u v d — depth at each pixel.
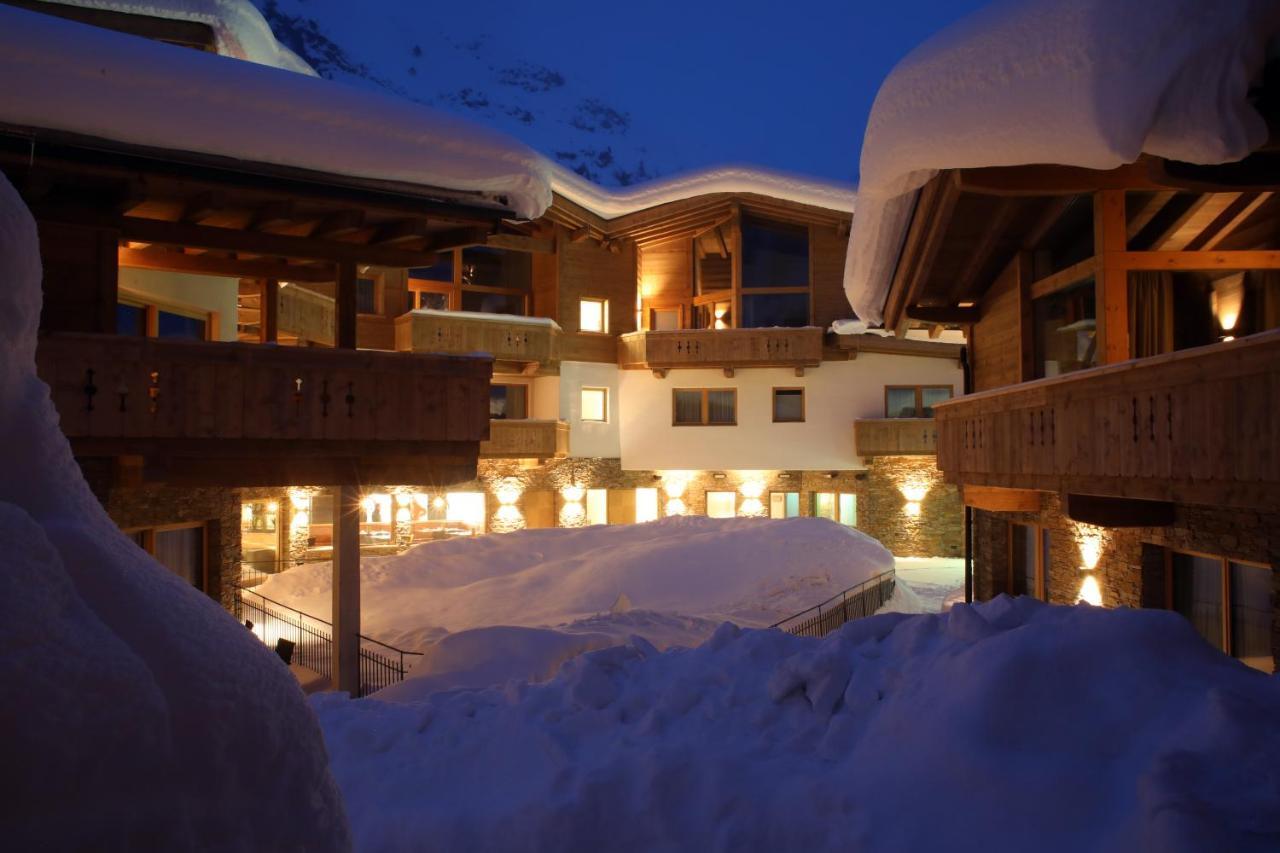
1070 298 11.08
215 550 14.35
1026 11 6.20
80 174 9.64
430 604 19.39
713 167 29.06
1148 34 5.45
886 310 14.59
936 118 7.05
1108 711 3.74
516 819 4.11
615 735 4.68
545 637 9.92
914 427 28.70
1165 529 9.48
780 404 29.94
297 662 14.68
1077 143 5.84
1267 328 9.34
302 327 22.25
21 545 1.17
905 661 4.68
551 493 28.77
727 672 5.13
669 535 23.47
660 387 30.17
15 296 1.37
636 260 30.73
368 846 4.20
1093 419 8.76
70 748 1.05
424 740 5.07
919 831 3.58
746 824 3.86
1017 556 13.85
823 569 20.09
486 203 11.35
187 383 10.48
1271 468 6.18
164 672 1.22
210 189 10.15
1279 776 3.11
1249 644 8.49
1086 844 3.26
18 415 1.36
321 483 11.51
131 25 15.33
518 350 26.97
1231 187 7.08
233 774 1.25
